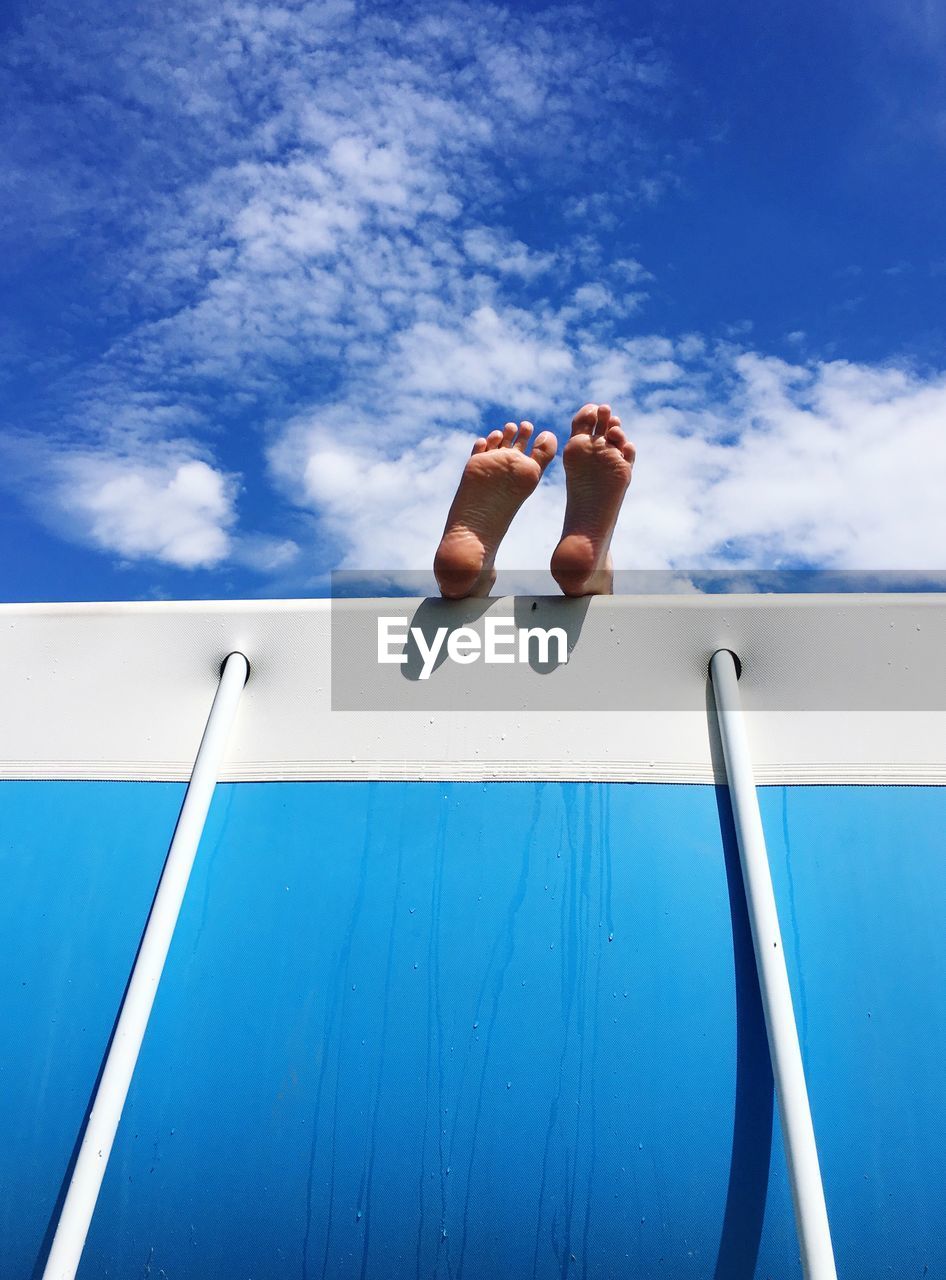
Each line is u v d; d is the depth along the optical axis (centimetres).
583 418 124
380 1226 94
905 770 112
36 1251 96
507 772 115
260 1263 94
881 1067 97
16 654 130
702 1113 96
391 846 112
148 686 126
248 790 117
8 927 112
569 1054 100
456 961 105
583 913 107
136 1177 98
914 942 103
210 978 106
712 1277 90
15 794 120
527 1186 94
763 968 97
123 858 115
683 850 109
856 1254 91
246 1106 100
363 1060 101
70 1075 103
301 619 127
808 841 109
